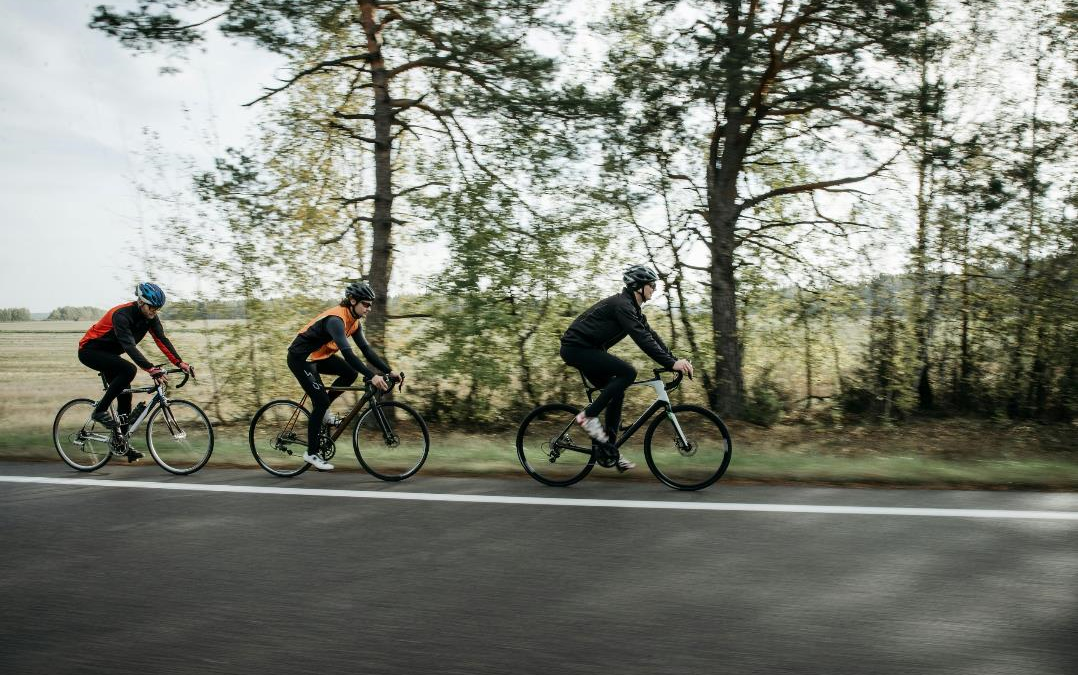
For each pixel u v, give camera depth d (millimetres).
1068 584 3486
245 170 9641
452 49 9352
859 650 2848
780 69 9984
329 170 11094
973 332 11773
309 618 3211
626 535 4352
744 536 4293
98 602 3400
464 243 9883
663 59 9914
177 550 4141
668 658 2809
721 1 9227
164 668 2762
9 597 3467
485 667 2756
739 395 11312
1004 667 2705
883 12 9016
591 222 10461
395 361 10172
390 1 9586
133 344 6336
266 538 4359
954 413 12258
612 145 10469
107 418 6379
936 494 5238
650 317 11273
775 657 2803
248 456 6965
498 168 10484
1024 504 4910
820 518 4637
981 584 3496
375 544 4227
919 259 11234
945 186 10773
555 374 10477
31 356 21016
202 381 10375
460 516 4812
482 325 9773
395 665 2777
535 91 9672
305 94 10898
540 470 5934
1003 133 10625
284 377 10492
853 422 11875
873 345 11867
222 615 3246
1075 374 11031
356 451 6223
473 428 10508
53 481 5961
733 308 11266
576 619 3174
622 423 6148
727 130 11125
